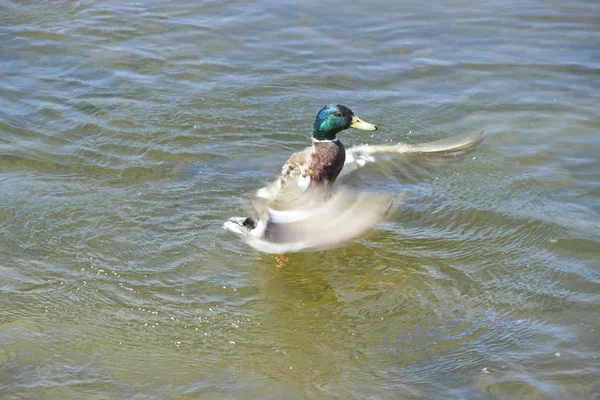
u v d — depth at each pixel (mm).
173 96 32438
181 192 26484
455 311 21375
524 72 34750
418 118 31438
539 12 40219
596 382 18531
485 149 29078
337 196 25281
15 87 32594
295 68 35031
